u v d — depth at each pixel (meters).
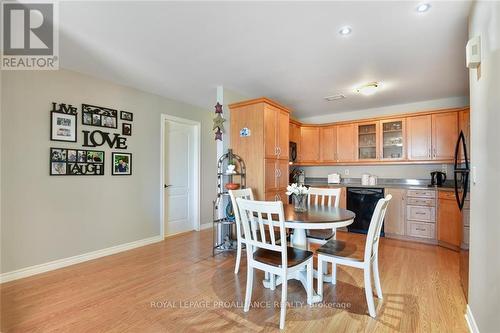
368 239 1.95
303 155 5.30
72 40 2.33
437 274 2.68
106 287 2.43
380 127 4.57
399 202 4.07
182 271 2.81
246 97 4.07
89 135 3.23
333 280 2.46
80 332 1.75
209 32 2.19
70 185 3.06
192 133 4.80
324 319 1.90
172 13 1.92
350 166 5.18
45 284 2.49
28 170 2.72
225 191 3.66
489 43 1.46
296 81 3.37
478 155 1.69
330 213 2.37
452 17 1.94
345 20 2.00
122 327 1.81
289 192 2.59
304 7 1.84
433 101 4.28
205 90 3.81
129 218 3.67
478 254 1.66
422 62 2.76
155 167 4.04
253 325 1.83
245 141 3.56
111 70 3.05
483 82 1.57
